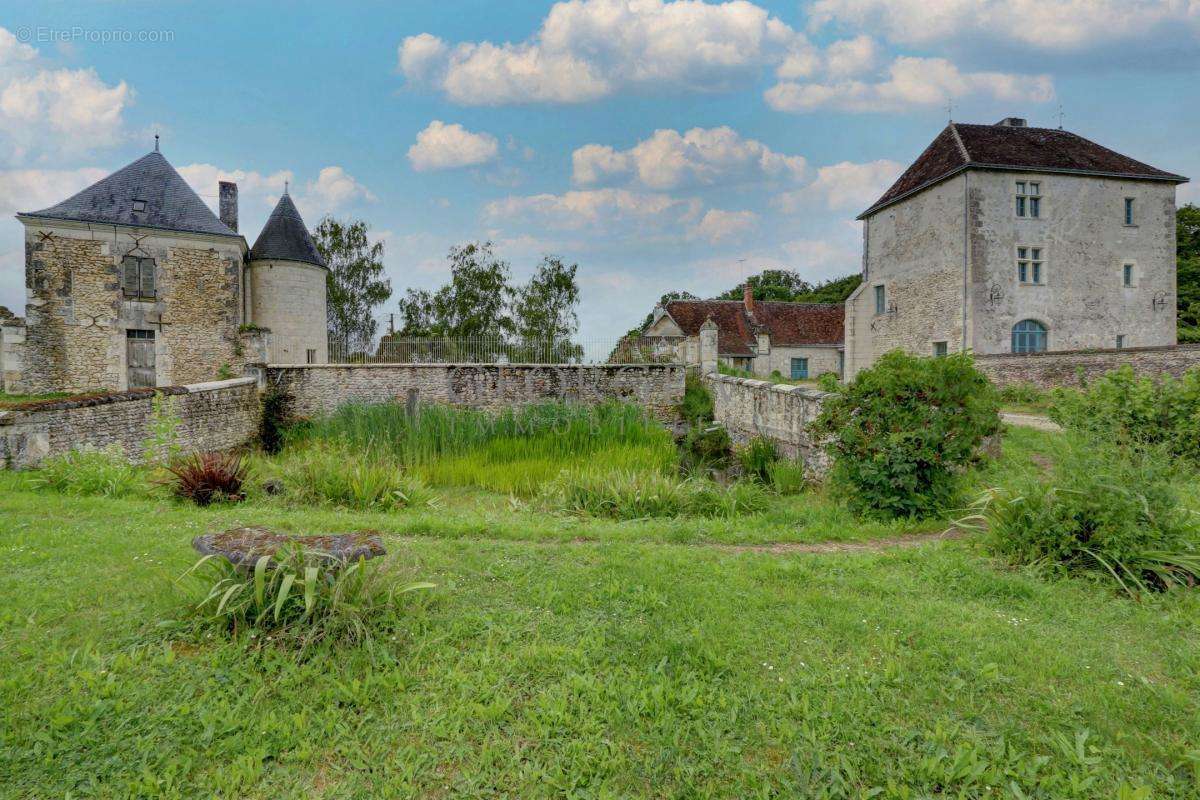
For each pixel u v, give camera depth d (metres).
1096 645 3.81
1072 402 9.74
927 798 2.60
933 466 7.21
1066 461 5.94
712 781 2.74
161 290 21.44
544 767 2.83
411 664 3.55
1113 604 4.41
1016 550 5.30
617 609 4.32
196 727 3.02
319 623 3.74
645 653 3.69
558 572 5.06
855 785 2.70
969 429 7.06
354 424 13.72
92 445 10.52
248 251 24.44
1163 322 24.34
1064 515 5.20
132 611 4.12
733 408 15.62
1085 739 2.91
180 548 5.46
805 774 2.74
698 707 3.20
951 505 7.23
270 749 2.91
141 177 22.03
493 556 5.47
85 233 20.56
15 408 9.38
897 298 27.23
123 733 2.96
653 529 6.72
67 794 2.59
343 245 33.62
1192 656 3.62
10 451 9.16
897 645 3.79
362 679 3.44
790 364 38.12
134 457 11.57
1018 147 24.33
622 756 2.85
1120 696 3.24
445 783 2.74
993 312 23.12
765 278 66.25
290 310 23.81
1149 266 24.22
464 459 11.98
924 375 7.21
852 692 3.29
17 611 4.08
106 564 5.02
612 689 3.31
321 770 2.81
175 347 21.69
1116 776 2.71
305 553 3.91
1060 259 23.61
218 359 22.23
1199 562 4.68
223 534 4.39
